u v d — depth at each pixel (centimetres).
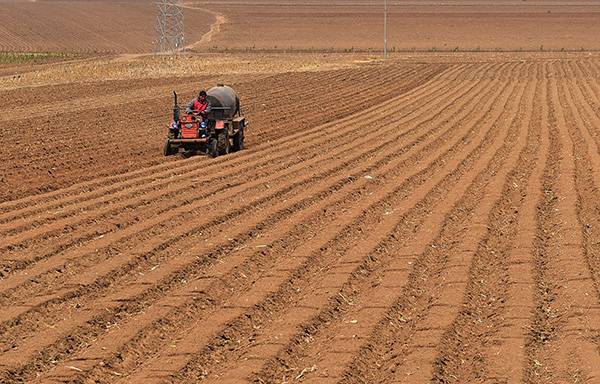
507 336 1394
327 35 16212
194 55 11912
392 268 1772
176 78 7325
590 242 1992
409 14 19725
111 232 2072
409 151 3300
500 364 1285
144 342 1385
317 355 1331
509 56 10850
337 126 4141
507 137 3681
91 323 1460
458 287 1641
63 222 2123
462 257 1841
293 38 15838
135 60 10631
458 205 2367
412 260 1827
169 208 2312
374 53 12319
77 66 9219
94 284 1661
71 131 3884
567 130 3862
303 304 1542
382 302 1559
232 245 1941
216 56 11519
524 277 1702
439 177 2744
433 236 2022
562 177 2728
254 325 1464
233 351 1352
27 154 3216
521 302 1555
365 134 3819
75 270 1766
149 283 1658
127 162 3131
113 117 4450
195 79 7200
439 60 10088
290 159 3142
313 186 2594
